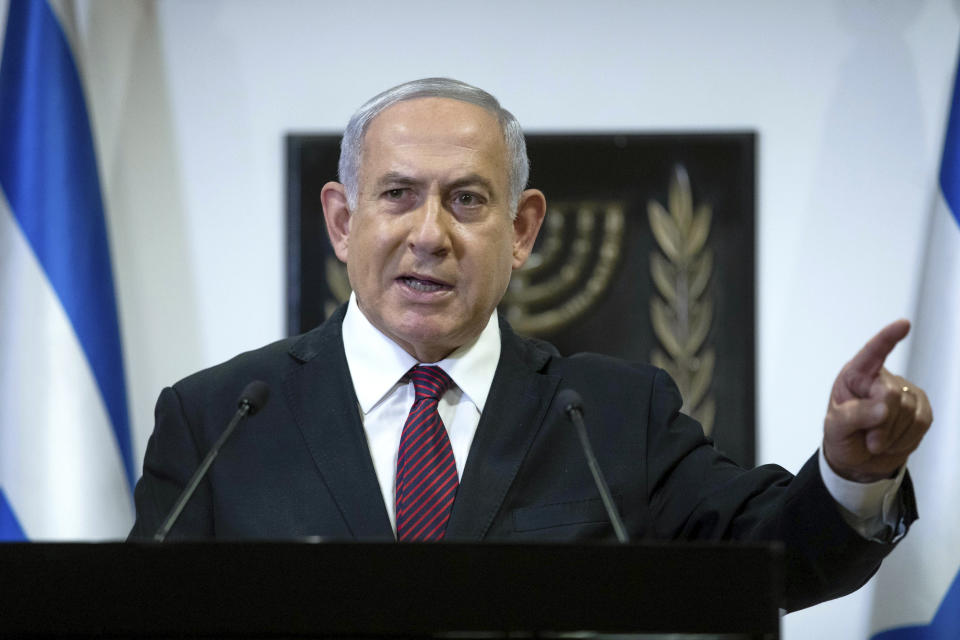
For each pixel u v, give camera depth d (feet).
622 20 41.52
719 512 21.30
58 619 14.73
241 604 14.60
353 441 21.81
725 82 41.34
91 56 40.52
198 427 22.31
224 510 21.29
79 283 36.24
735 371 40.45
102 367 36.27
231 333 40.45
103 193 37.68
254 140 41.04
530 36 41.50
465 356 22.89
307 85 41.22
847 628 39.55
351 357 22.98
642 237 41.06
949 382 35.70
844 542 18.61
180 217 40.68
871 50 41.19
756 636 14.33
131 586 14.73
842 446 17.52
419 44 41.37
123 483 36.11
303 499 21.20
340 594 14.53
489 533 20.92
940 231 37.09
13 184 36.35
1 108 36.68
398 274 21.95
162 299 40.32
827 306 40.68
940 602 34.55
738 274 40.68
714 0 41.50
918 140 40.91
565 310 41.04
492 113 23.00
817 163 41.06
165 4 41.22
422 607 14.46
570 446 22.21
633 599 14.46
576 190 41.22
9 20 37.29
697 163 41.04
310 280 40.42
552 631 14.38
